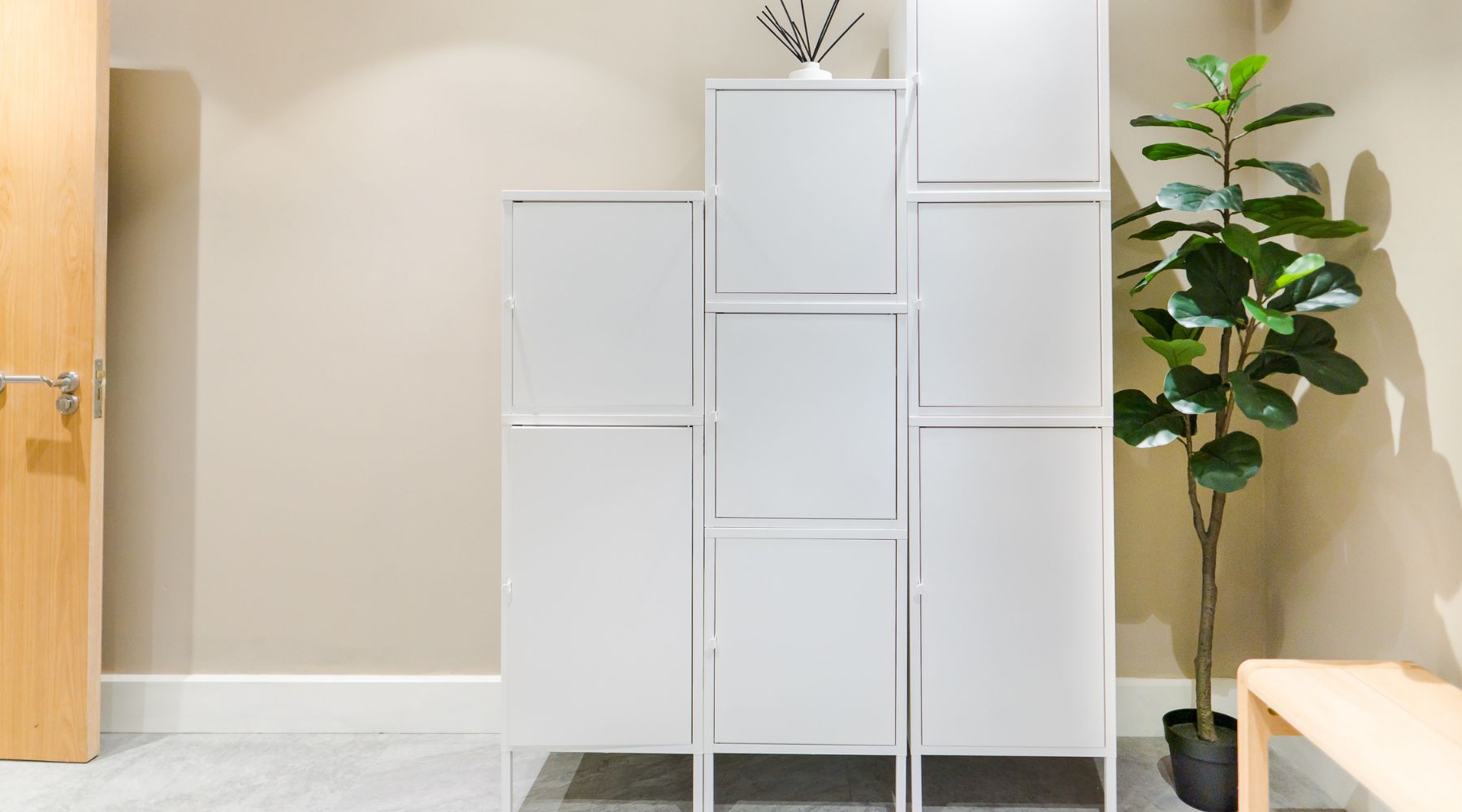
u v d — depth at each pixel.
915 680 1.86
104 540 2.30
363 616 2.32
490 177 2.30
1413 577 1.69
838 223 1.84
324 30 2.30
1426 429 1.65
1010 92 1.84
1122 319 2.26
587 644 1.88
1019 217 1.84
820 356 1.85
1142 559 2.28
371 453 2.31
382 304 2.30
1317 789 1.95
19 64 2.12
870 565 1.86
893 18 2.18
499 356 2.32
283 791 2.02
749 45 2.29
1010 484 1.85
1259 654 2.24
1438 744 1.28
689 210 1.84
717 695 1.87
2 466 2.15
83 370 2.13
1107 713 1.85
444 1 2.30
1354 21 1.83
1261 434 2.23
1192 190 1.81
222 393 2.31
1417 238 1.67
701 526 1.86
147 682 2.30
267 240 2.30
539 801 1.99
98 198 2.13
